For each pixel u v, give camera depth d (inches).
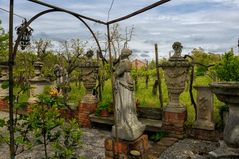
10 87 123.4
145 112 300.5
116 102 211.6
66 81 454.0
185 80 261.0
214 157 89.3
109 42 172.1
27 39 145.1
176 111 260.7
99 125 327.3
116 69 212.4
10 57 119.6
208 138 252.2
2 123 146.5
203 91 254.4
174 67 257.9
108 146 212.2
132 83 211.3
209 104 252.2
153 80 679.7
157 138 265.1
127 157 203.8
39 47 940.6
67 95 382.6
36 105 161.6
